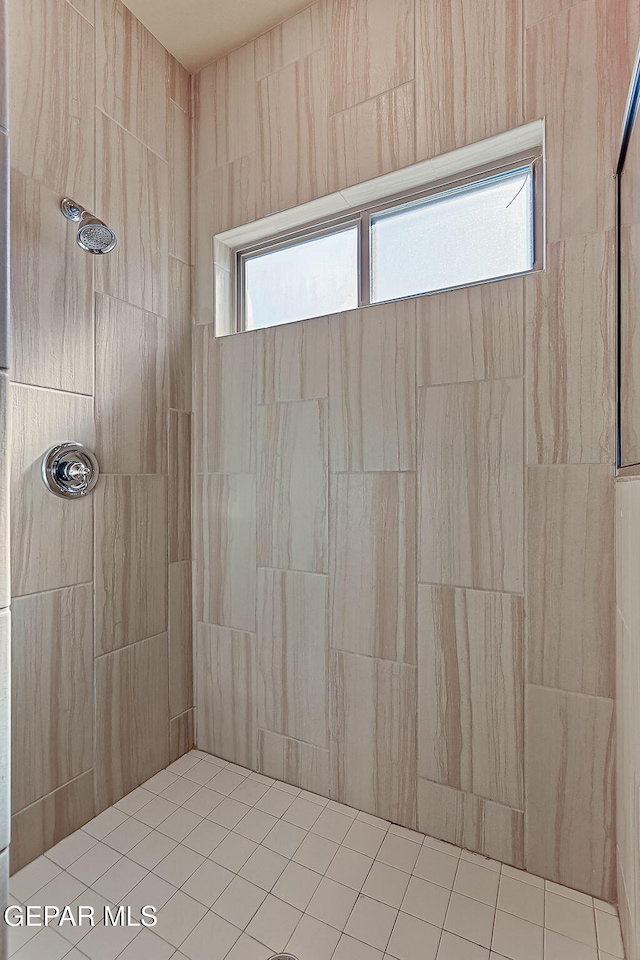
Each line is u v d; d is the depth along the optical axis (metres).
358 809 1.42
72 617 1.34
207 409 1.72
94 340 1.40
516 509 1.20
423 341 1.31
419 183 1.41
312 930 1.04
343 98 1.46
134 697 1.52
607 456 1.10
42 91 1.26
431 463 1.30
